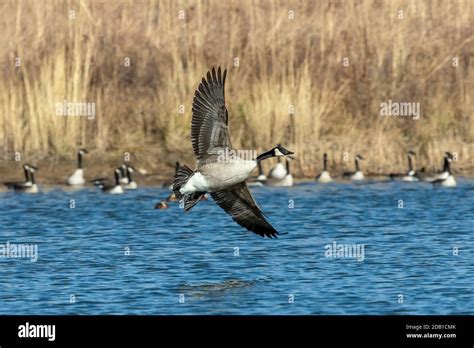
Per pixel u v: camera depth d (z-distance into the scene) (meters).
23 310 15.09
